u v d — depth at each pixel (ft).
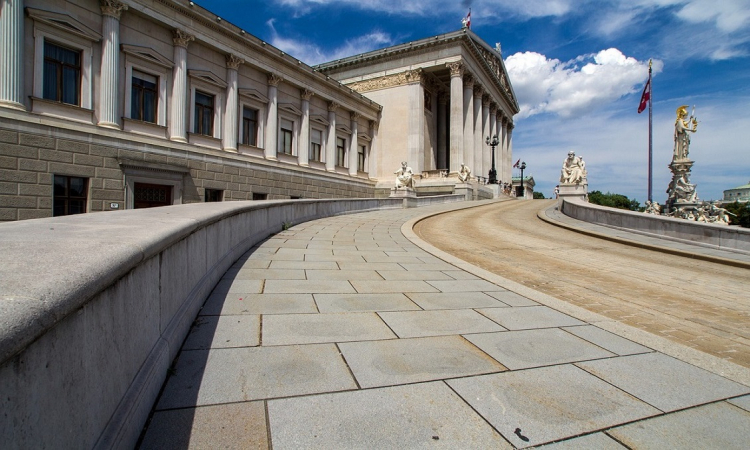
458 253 39.11
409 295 20.54
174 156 73.61
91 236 8.79
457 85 152.05
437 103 191.42
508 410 10.07
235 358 11.93
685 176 105.19
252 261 26.37
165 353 10.39
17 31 54.39
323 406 9.68
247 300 17.74
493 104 206.59
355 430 8.82
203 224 16.03
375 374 11.51
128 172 65.92
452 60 152.56
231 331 14.01
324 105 124.57
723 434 9.58
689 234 47.60
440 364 12.47
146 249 8.60
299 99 113.39
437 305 19.03
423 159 157.38
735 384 12.25
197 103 83.35
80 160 59.93
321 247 34.19
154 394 9.32
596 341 15.38
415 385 11.03
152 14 71.15
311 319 15.85
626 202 291.38
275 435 8.45
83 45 62.75
